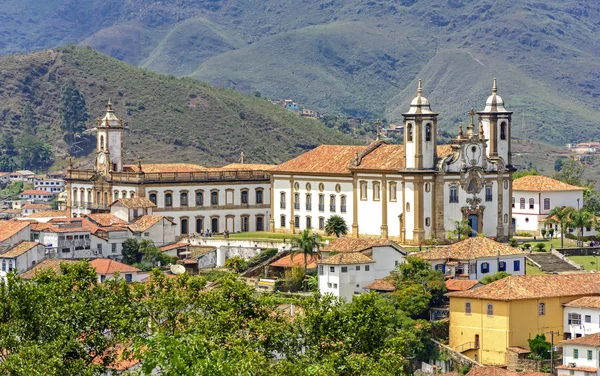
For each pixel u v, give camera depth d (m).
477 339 192.88
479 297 192.38
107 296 144.62
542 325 192.12
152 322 140.00
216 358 108.69
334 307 147.25
